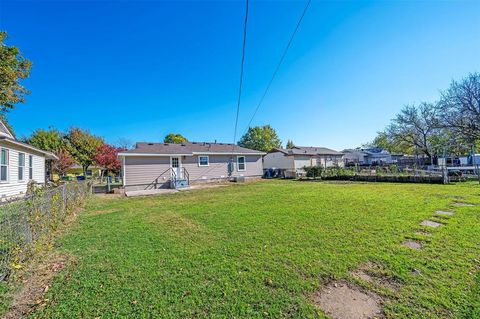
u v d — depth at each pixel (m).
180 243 3.93
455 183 12.55
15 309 2.11
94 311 2.07
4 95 12.38
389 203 7.07
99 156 21.08
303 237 4.04
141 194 12.09
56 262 3.18
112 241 4.10
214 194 11.06
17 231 2.91
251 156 20.59
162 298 2.26
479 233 3.98
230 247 3.66
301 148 29.61
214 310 2.06
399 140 26.72
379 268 2.80
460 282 2.41
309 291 2.35
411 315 1.93
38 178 12.99
